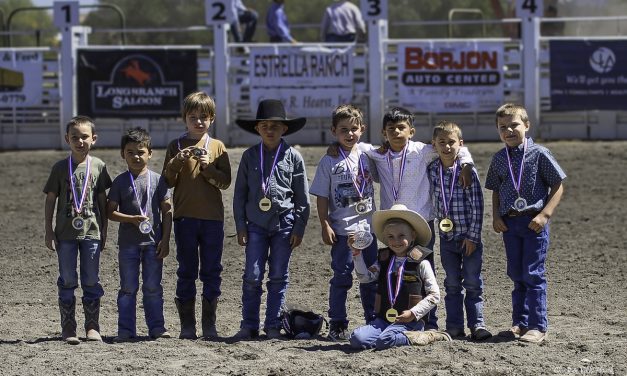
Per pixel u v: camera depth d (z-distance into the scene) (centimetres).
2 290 2167
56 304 2042
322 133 4062
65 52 4088
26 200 3183
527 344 1577
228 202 2850
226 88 4047
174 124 4109
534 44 4003
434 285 1548
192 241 1695
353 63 4038
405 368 1431
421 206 1655
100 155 3697
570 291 2089
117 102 4091
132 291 1684
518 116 1628
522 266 1623
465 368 1431
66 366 1474
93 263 1656
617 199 3097
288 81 4050
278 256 1688
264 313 1934
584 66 4025
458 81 4034
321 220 1667
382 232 1593
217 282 1719
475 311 1652
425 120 4062
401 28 6756
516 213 1616
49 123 4147
